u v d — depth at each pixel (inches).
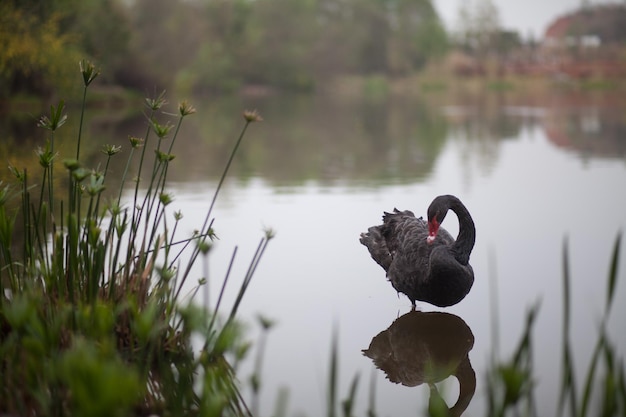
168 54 1440.7
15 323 100.0
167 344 145.7
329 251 244.1
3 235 138.3
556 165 451.5
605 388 86.4
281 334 171.6
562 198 336.2
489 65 2283.5
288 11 2160.4
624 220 287.1
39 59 752.3
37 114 753.6
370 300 198.1
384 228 225.0
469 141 619.5
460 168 446.6
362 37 2484.0
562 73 2162.9
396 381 149.6
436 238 202.2
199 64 1689.2
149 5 1434.5
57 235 137.6
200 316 96.1
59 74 790.5
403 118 923.4
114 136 598.5
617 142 581.9
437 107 1179.3
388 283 213.5
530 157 498.0
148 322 103.8
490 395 90.2
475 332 175.9
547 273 217.8
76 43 917.2
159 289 153.7
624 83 1929.1
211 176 410.3
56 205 295.4
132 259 159.2
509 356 158.2
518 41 2578.7
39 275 140.7
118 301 150.1
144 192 346.3
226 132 704.4
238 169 442.3
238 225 277.0
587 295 196.7
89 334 116.9
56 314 131.3
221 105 1208.2
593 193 347.9
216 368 143.8
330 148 569.9
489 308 191.5
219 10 1969.7
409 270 194.5
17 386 116.8
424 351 165.0
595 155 499.5
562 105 1171.3
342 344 167.6
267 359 156.5
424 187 372.8
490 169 440.1
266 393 139.4
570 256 235.1
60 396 105.4
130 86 1218.6
